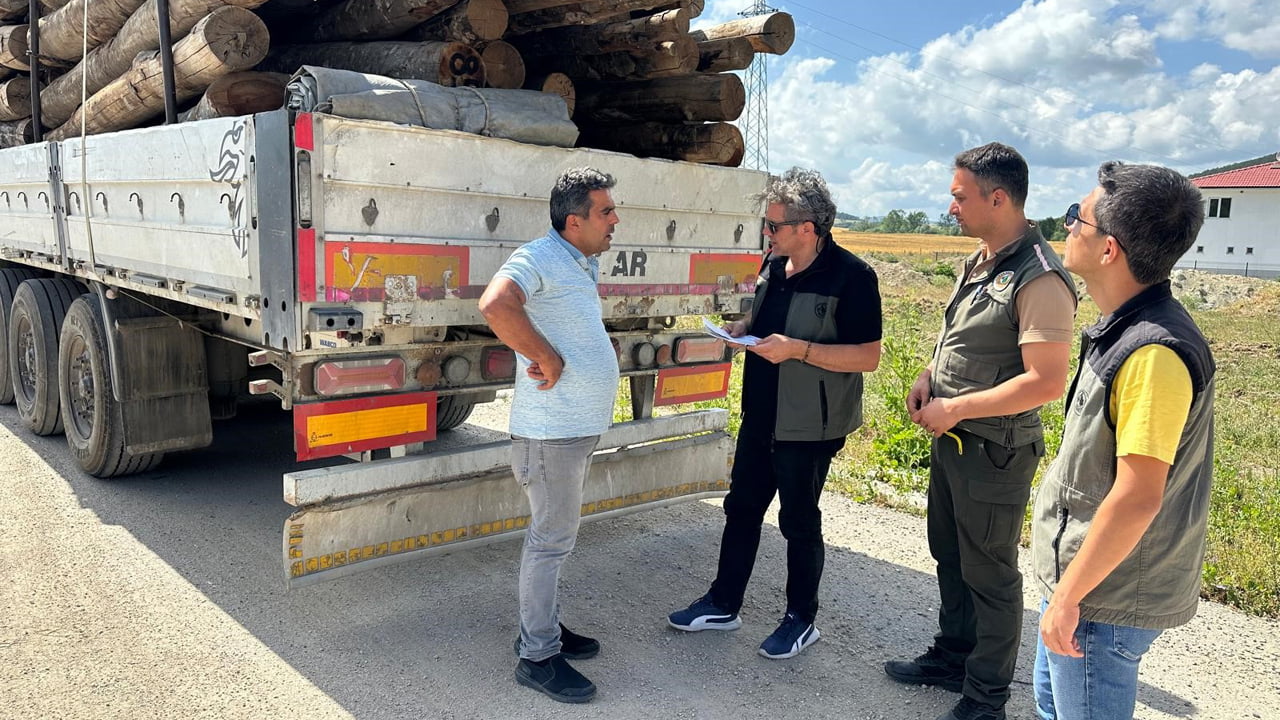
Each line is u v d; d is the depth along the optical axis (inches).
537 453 123.0
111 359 188.5
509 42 186.4
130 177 168.6
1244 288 1165.7
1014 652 119.4
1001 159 111.0
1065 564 85.8
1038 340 105.7
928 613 160.2
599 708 124.7
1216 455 280.2
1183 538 80.5
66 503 195.2
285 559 130.3
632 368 176.6
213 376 205.9
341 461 234.2
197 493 205.9
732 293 181.2
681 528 200.2
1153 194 77.1
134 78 180.5
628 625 150.8
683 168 164.1
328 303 122.3
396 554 142.1
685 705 126.6
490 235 139.3
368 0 166.6
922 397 124.2
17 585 153.9
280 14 187.3
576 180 119.7
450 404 246.7
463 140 132.8
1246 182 2038.6
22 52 241.6
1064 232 87.0
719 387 192.4
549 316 120.2
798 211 131.5
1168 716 128.3
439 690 127.6
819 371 133.7
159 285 163.0
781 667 138.8
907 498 222.8
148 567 164.6
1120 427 77.5
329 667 132.9
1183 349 75.1
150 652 134.4
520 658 130.3
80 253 199.8
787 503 138.9
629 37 168.6
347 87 130.2
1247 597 166.9
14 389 251.0
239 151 128.9
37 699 120.1
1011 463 113.6
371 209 124.6
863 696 131.5
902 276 1310.3
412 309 131.0
